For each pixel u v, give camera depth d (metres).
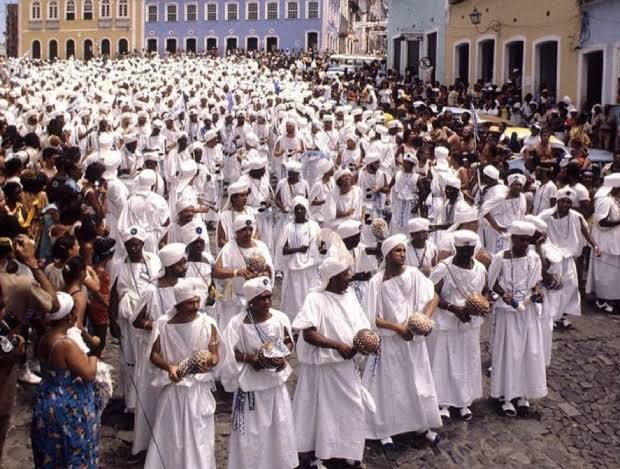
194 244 7.41
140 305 6.15
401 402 6.60
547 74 26.78
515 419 7.28
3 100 21.64
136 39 68.75
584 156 14.64
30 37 70.75
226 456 6.43
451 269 6.97
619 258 10.50
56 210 7.98
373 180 12.18
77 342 5.04
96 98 24.42
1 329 5.34
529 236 7.15
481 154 13.57
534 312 7.35
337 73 40.62
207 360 5.41
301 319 5.89
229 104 25.86
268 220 11.18
